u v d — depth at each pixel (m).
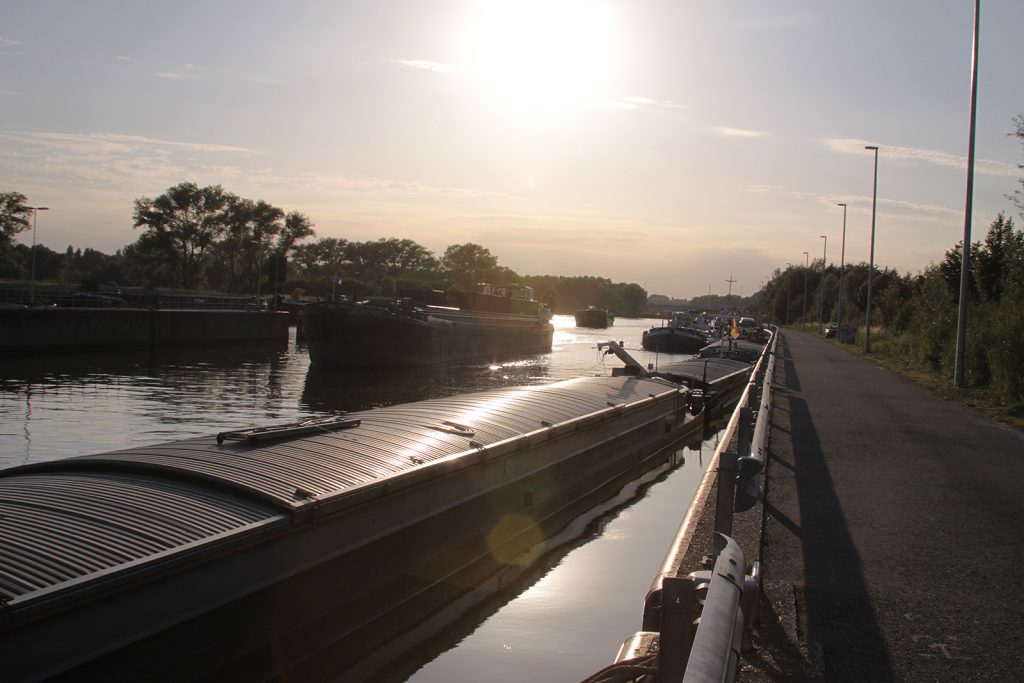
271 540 8.73
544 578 11.99
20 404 30.30
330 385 40.19
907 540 9.02
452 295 66.94
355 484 10.10
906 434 16.62
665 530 14.86
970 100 28.94
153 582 7.50
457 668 8.97
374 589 10.31
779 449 14.55
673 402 25.81
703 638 3.58
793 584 7.55
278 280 79.44
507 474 13.90
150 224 116.25
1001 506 10.64
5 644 6.36
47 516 8.12
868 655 6.09
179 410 29.95
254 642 8.59
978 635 6.50
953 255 43.50
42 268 140.38
